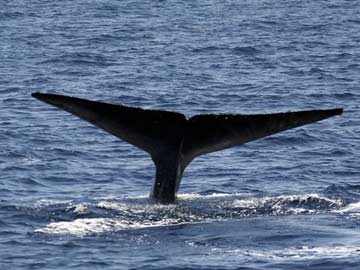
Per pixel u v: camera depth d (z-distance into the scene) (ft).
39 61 408.05
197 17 597.11
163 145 168.14
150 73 379.76
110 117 166.09
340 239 156.56
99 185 206.49
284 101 319.47
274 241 155.63
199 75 374.84
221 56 432.66
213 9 638.12
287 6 651.66
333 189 201.26
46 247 155.94
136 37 498.28
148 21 574.56
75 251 153.69
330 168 223.71
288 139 252.42
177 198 173.27
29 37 492.95
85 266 148.05
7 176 211.82
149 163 228.22
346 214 169.37
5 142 247.50
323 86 347.15
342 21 574.15
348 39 495.00
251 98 324.19
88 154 236.84
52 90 339.98
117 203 171.32
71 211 170.91
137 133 167.43
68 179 211.41
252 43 474.49
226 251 151.94
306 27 545.03
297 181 210.79
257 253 151.12
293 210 170.60
